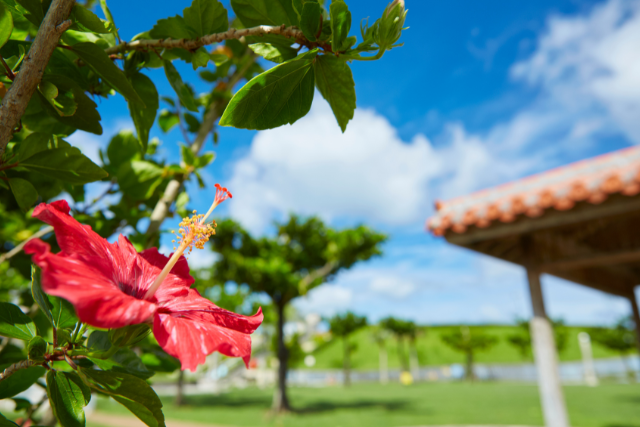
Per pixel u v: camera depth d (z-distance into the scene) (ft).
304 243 54.34
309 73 2.69
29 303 5.79
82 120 2.93
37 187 3.73
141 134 3.61
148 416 2.35
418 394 68.54
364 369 151.94
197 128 6.36
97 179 2.82
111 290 2.03
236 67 6.40
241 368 126.21
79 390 2.49
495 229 16.14
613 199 13.50
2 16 2.38
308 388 98.94
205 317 2.43
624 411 39.14
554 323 119.03
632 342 99.45
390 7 2.50
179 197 5.44
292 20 2.91
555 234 18.29
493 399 54.95
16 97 2.19
